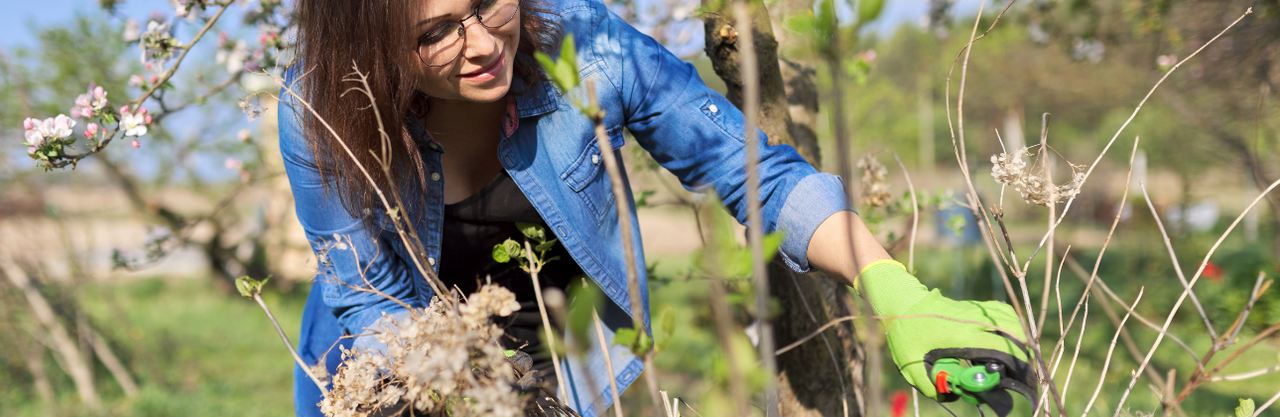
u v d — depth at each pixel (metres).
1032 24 4.62
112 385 5.64
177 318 8.78
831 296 1.78
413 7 1.07
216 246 9.64
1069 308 6.27
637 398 2.41
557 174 1.39
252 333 7.96
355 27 1.13
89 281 5.64
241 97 1.27
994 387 0.87
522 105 1.35
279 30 2.13
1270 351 4.70
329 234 1.41
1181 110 5.87
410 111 1.29
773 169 1.25
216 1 1.83
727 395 0.53
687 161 1.35
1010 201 9.99
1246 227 10.24
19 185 5.16
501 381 0.85
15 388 5.44
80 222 5.56
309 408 1.60
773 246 0.54
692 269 1.97
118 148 7.11
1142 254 8.76
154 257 2.90
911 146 18.00
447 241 1.49
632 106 1.35
